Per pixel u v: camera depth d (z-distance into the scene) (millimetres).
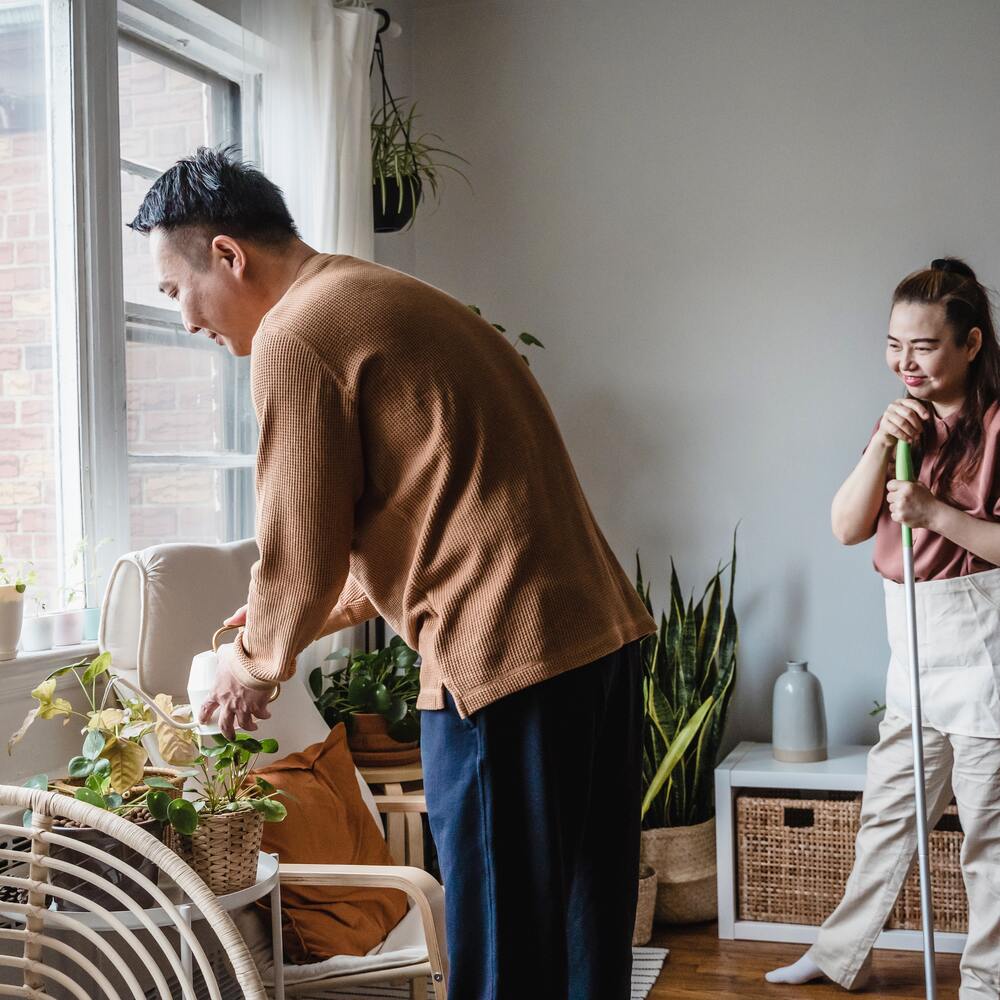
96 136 2357
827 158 3367
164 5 2584
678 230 3500
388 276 1422
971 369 2340
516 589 1322
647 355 3531
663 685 3211
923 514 2268
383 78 3285
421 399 1332
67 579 2326
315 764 2320
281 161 2783
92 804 1639
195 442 2756
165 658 2152
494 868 1315
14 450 2223
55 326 2309
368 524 1408
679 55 3492
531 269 3637
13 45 2221
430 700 1354
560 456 1481
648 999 2643
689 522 3498
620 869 1498
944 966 2795
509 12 3645
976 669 2346
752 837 3020
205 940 1956
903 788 2533
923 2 3281
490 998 1326
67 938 1756
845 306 3357
